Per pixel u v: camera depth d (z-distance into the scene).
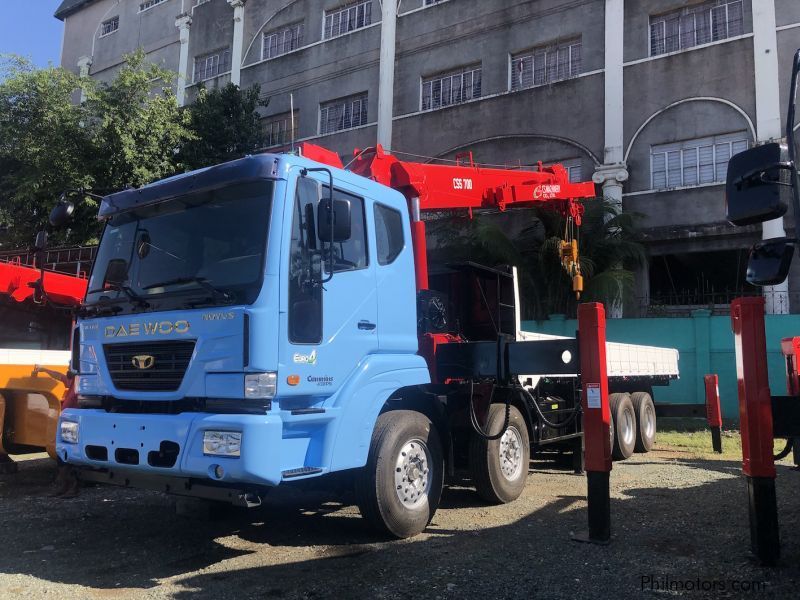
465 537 5.55
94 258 5.75
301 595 4.25
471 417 6.34
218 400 4.46
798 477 8.17
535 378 8.00
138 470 4.70
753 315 4.85
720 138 17.34
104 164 17.23
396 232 6.01
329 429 4.84
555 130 19.56
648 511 6.48
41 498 7.16
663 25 18.58
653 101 18.20
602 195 17.77
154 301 4.95
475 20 21.48
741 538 5.46
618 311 17.08
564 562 4.85
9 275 8.43
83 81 17.75
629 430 10.33
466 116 21.22
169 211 5.30
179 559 5.04
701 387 15.15
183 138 19.52
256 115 22.75
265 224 4.67
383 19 23.22
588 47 19.36
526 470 7.26
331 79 24.44
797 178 3.47
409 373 5.73
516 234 19.20
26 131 17.28
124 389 5.00
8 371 7.71
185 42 29.17
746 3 17.28
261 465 4.23
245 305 4.48
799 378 7.04
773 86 16.59
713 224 16.98
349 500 6.95
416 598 4.17
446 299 7.40
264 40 26.98
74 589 4.38
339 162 6.76
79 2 33.50
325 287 4.97
